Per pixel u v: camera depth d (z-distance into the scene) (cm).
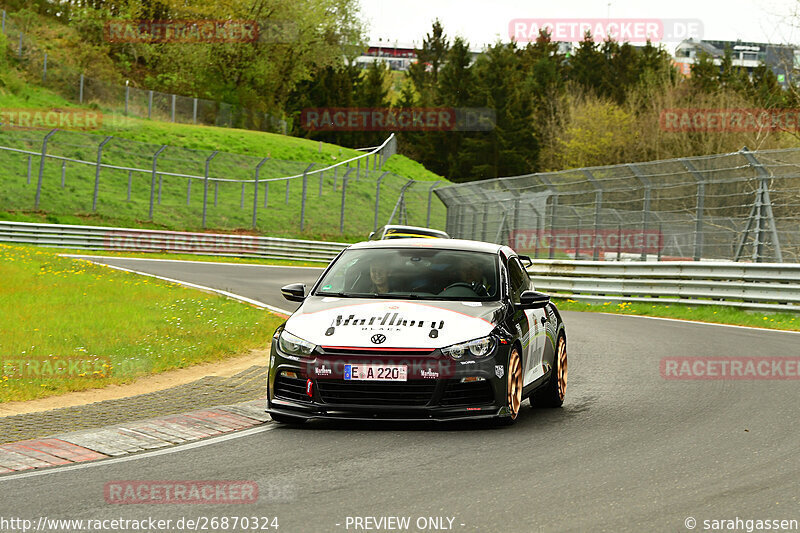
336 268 3250
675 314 7300
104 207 16988
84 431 2770
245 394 3544
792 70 14762
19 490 2114
